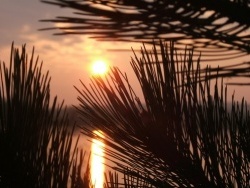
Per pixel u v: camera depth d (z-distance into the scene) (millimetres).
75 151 1206
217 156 1160
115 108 1177
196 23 978
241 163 1161
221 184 1160
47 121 1194
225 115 1161
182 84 1132
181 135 1170
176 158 1169
